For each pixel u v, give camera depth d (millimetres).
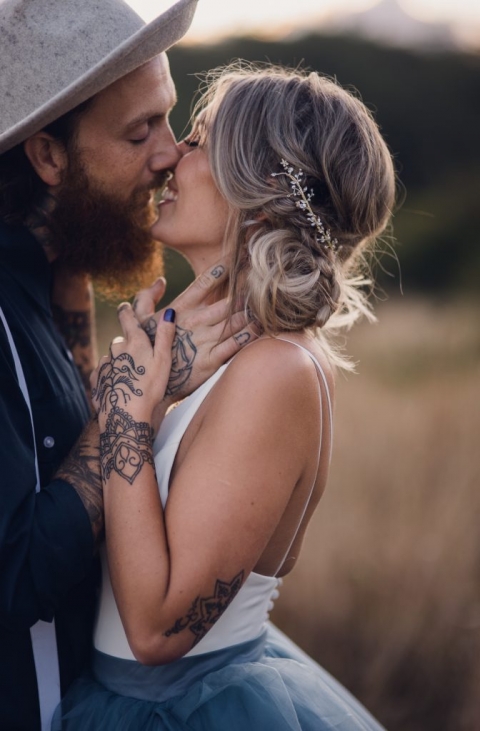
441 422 4672
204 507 1500
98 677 1738
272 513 1538
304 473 1628
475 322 8102
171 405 1780
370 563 3695
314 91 1741
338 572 3697
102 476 1612
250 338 1717
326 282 1687
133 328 1743
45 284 1989
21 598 1514
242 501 1503
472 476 4023
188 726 1617
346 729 1743
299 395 1571
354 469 4344
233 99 1722
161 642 1512
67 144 1933
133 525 1523
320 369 1654
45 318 1978
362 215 1771
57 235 2016
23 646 1654
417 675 3303
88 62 1829
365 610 3541
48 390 1798
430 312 10016
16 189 1942
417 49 22016
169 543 1511
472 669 3244
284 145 1686
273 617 3643
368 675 3322
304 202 1677
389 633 3396
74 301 2324
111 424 1632
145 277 2213
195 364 1708
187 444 1652
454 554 3629
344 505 4059
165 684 1666
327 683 1977
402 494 4051
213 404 1594
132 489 1558
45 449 1779
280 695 1671
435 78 21422
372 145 1773
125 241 2074
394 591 3564
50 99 1825
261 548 1544
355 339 8461
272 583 1786
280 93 1717
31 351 1778
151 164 2008
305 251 1664
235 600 1712
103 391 1682
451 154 20625
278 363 1572
